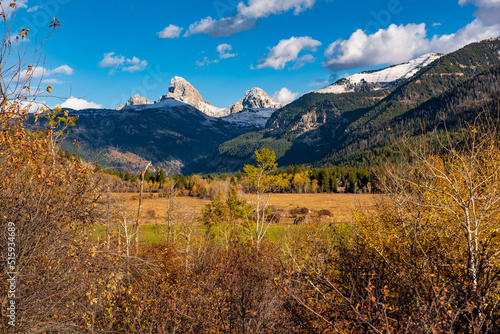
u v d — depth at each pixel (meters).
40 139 5.45
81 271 5.54
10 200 5.00
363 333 3.95
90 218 6.10
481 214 4.76
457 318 3.65
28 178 5.51
